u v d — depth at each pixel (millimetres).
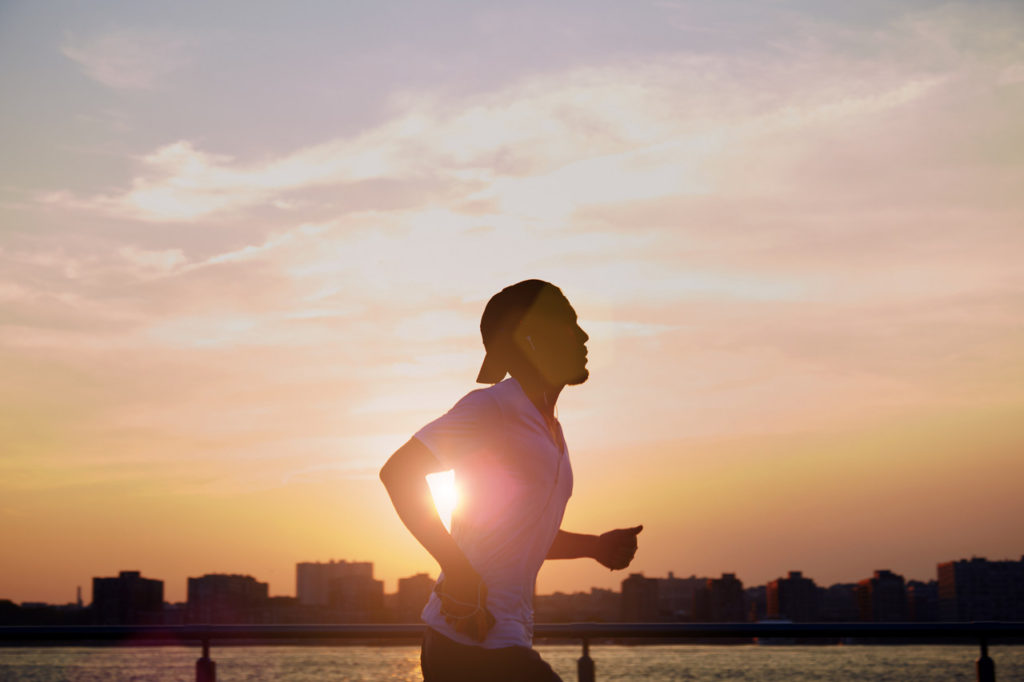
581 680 4383
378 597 106750
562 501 2219
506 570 2105
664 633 4383
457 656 2074
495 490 2088
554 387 2242
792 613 169250
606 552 2480
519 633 2094
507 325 2223
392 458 2002
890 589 156875
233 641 4473
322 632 4465
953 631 4258
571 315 2258
